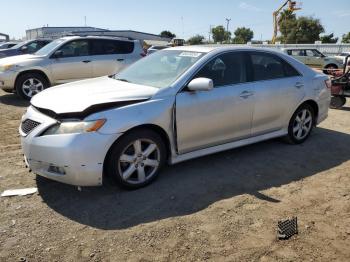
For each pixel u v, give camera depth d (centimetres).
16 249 317
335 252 319
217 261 304
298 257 312
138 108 409
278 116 555
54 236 337
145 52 1145
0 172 472
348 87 897
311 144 611
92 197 409
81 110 380
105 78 527
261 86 522
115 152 397
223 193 424
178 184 445
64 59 1011
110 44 1081
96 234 340
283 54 573
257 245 326
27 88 988
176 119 437
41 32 4341
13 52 1662
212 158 533
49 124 387
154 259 306
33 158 396
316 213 383
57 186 434
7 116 805
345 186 450
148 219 366
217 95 471
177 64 486
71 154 372
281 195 423
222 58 492
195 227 353
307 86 586
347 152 576
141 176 427
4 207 385
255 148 582
